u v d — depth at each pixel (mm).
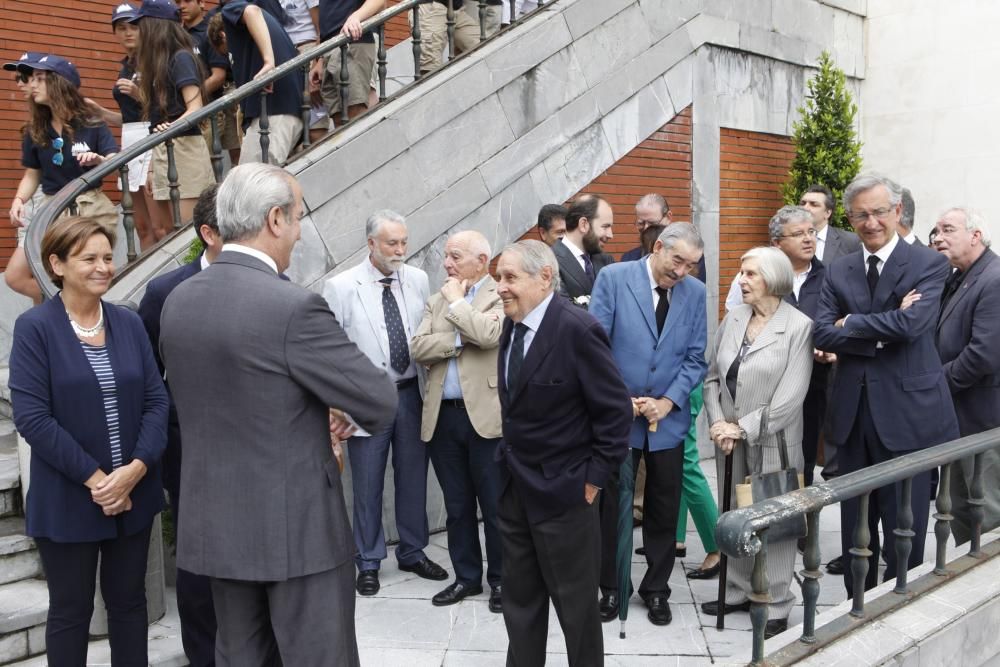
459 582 4207
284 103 5102
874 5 8656
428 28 6188
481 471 4113
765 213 7863
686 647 3639
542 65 5773
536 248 2977
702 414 6992
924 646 2938
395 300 4383
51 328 2807
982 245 4086
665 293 4016
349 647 2451
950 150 8250
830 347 3758
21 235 4988
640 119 6504
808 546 2830
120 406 2900
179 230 4613
